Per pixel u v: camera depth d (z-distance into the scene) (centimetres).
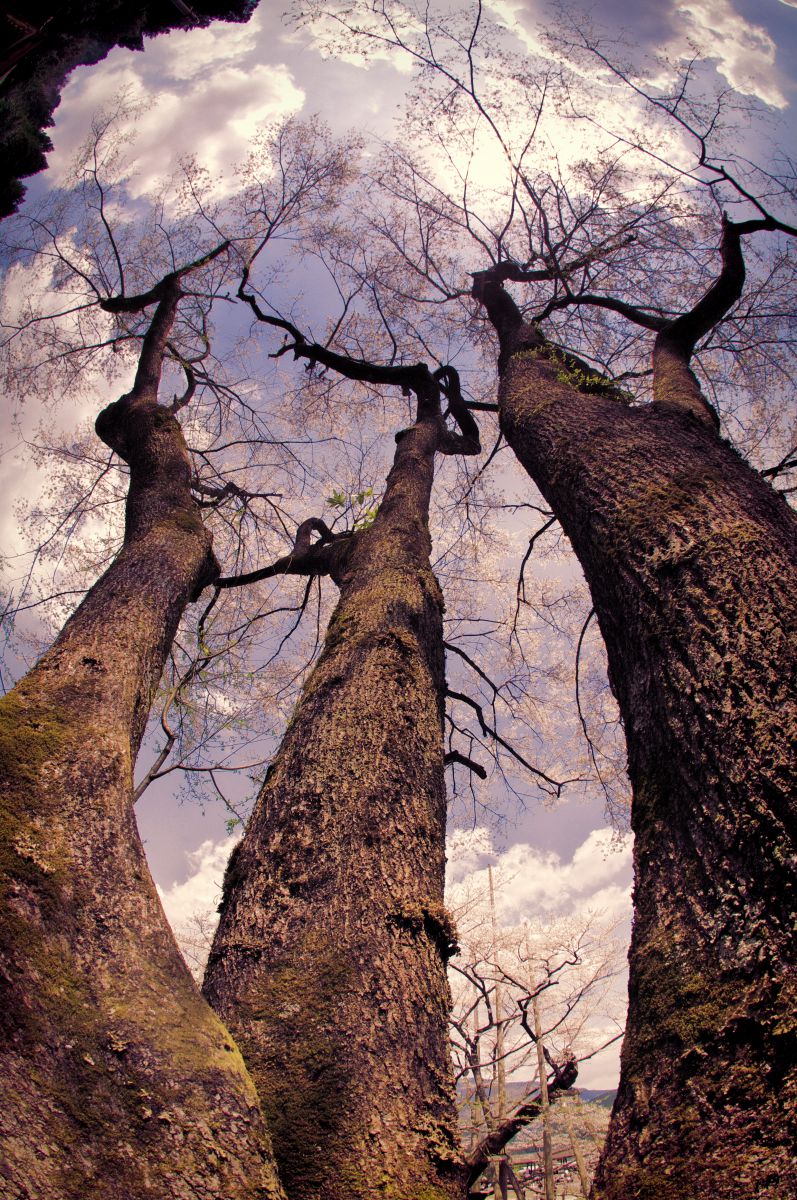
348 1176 166
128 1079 155
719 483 260
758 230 436
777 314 623
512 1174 904
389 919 236
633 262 674
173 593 372
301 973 214
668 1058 148
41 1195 131
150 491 457
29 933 172
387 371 723
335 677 333
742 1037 139
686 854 178
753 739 175
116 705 278
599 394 539
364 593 399
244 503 755
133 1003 171
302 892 240
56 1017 159
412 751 304
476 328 814
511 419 420
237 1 439
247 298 728
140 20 418
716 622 205
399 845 263
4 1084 143
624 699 235
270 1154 162
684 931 165
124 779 243
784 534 234
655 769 205
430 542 486
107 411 559
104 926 187
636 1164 139
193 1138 151
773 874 154
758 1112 129
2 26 368
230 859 274
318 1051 192
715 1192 123
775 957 144
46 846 198
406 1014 210
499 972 1078
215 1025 182
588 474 301
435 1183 174
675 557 231
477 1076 877
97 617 329
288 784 285
